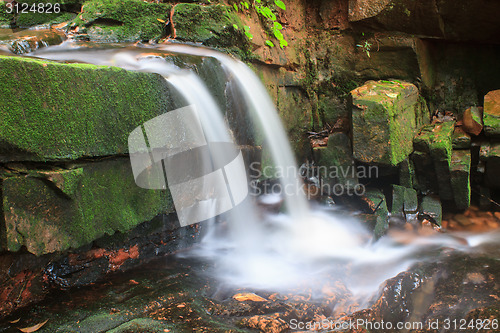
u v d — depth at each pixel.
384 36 6.45
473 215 6.01
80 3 5.00
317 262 4.50
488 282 4.07
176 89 3.74
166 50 4.29
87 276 3.54
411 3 6.08
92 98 3.08
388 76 6.55
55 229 2.96
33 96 2.72
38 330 2.77
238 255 4.53
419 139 5.89
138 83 3.41
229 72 4.51
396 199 5.94
